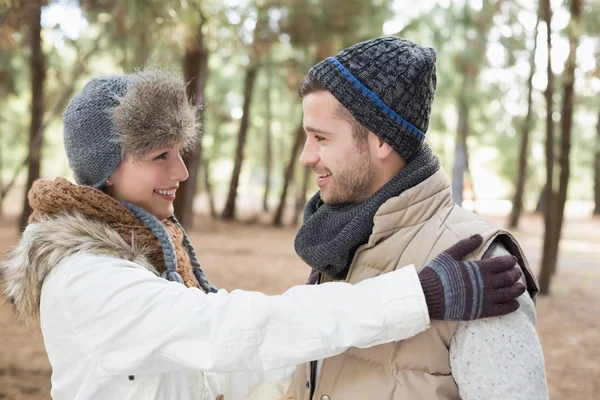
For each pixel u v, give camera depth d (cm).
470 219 139
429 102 142
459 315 120
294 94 1122
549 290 778
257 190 3625
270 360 126
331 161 140
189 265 171
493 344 122
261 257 1073
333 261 140
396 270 130
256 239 1401
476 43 1298
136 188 152
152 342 129
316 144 144
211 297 133
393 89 136
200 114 166
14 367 418
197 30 525
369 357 134
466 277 121
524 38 1238
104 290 133
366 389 132
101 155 148
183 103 151
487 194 3666
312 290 130
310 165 146
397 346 130
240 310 128
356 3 933
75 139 149
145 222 151
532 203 2958
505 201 3241
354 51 139
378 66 136
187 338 128
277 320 125
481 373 121
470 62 1310
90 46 944
